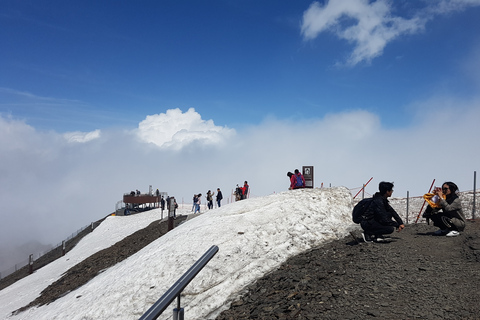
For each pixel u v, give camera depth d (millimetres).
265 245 10047
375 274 6230
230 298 7520
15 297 19906
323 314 5043
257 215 12289
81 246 32469
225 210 13648
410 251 7184
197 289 8195
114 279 10984
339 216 12594
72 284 16422
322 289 6023
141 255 12578
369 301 5195
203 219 13609
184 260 9812
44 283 20859
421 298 5012
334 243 9641
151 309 2496
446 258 6465
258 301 6609
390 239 8258
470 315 4309
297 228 11188
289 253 9469
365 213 8375
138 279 9688
